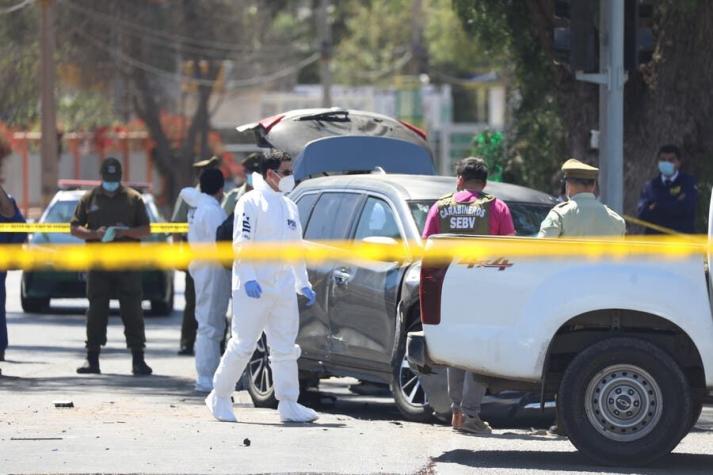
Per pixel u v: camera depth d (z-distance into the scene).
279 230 33.53
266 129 50.12
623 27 41.91
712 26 50.94
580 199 32.66
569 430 27.89
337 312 37.03
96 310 45.72
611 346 27.69
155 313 68.31
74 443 29.28
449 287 28.77
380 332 35.34
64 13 144.12
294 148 48.69
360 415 37.91
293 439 30.27
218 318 41.72
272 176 33.66
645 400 27.69
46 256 47.84
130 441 29.64
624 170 52.81
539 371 27.98
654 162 52.31
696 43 51.25
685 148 52.22
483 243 28.56
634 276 27.61
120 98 155.75
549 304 27.86
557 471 27.27
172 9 155.88
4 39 142.62
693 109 52.06
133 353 45.97
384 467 26.70
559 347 28.78
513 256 28.27
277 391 34.16
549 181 63.84
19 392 40.41
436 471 26.70
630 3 41.94
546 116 62.69
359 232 37.28
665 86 51.97
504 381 29.03
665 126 52.06
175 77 156.00
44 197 107.44
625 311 28.27
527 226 36.09
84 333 58.56
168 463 26.69
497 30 57.88
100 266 45.59
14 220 45.47
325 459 27.48
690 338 27.58
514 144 65.31
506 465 27.86
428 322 29.03
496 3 57.12
